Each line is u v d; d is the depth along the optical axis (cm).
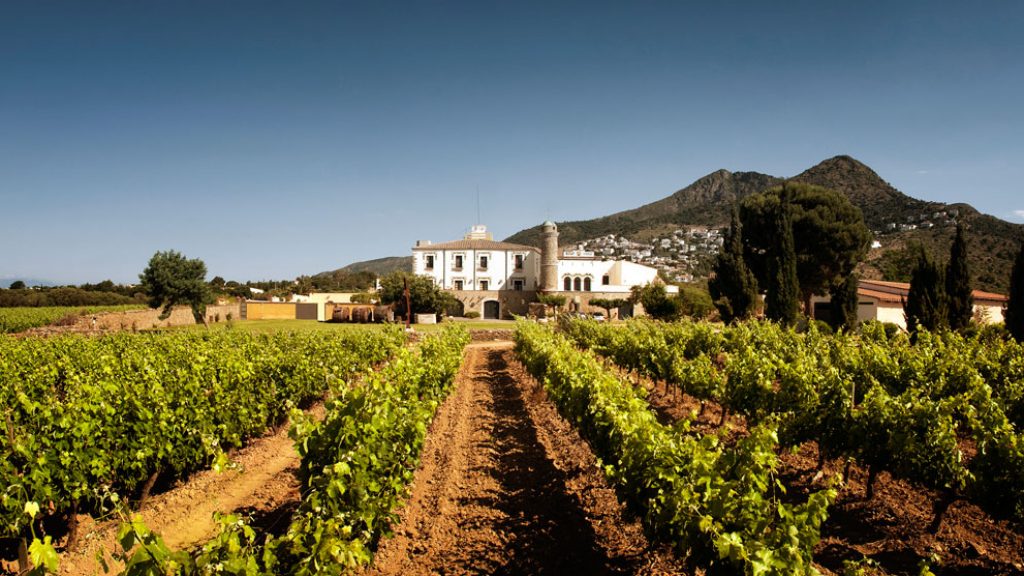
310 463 584
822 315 4050
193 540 679
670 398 1502
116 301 6600
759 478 499
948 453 661
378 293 5022
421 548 660
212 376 1042
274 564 414
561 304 5297
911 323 2533
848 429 795
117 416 741
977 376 952
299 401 1323
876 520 723
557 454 1020
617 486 652
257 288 10531
